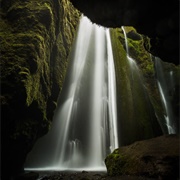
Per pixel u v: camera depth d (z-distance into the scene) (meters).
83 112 20.39
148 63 25.77
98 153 19.59
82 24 22.86
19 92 9.91
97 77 22.58
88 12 8.95
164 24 7.77
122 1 7.50
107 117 21.31
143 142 10.62
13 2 12.54
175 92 25.73
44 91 12.93
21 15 12.09
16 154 10.88
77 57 21.31
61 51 16.08
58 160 18.09
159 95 24.48
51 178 11.25
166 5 7.21
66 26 17.62
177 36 7.92
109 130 20.81
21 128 10.66
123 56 24.34
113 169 10.21
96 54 23.70
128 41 26.52
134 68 24.64
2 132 9.70
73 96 20.27
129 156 9.99
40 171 14.90
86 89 21.39
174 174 8.14
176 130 24.00
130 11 7.75
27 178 11.09
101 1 7.90
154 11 7.55
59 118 18.91
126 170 9.52
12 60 10.35
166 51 9.26
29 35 11.44
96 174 11.98
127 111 21.09
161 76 26.66
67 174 12.73
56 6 14.13
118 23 8.75
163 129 21.88
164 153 9.04
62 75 16.14
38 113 12.03
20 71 10.20
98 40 24.45
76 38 21.30
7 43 10.85
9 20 12.05
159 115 22.58
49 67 14.08
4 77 9.84
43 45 12.12
